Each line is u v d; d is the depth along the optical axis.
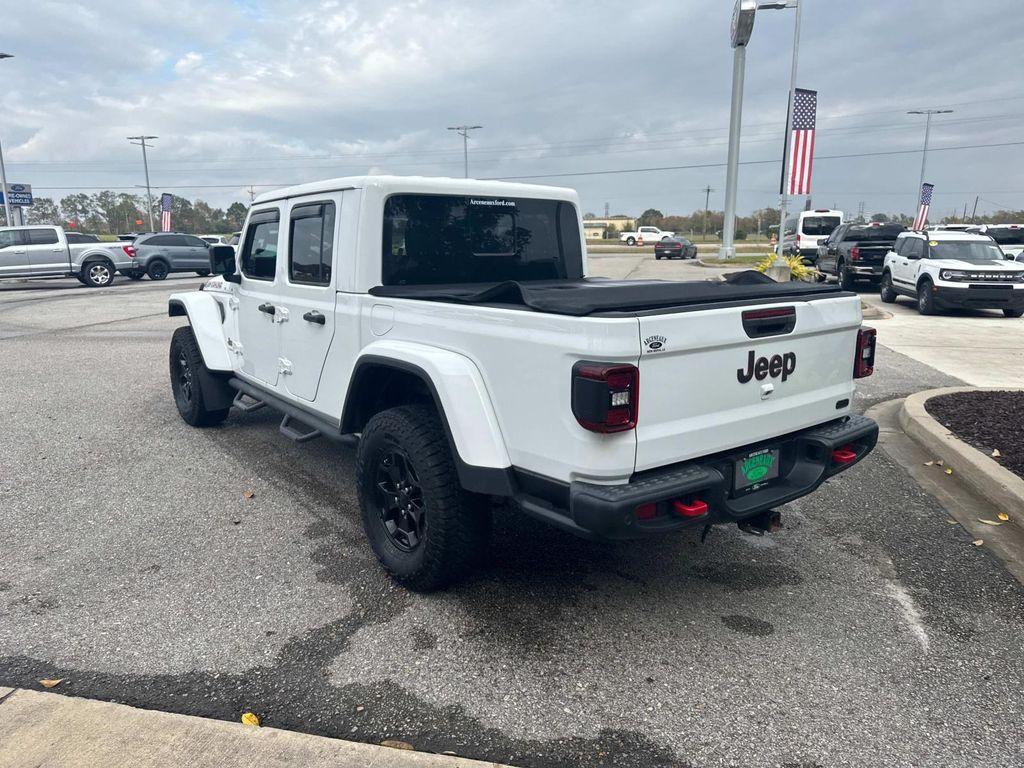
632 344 2.68
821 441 3.51
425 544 3.41
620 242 72.75
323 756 2.45
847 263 19.73
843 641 3.20
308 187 4.30
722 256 34.66
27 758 2.41
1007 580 3.74
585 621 3.36
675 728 2.64
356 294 3.93
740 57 31.64
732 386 3.12
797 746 2.55
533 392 2.92
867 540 4.21
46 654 3.08
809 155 20.44
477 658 3.06
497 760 2.48
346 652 3.11
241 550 4.10
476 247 4.42
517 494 3.08
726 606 3.49
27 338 11.96
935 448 5.56
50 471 5.39
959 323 13.73
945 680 2.92
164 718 2.63
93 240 22.61
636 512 2.77
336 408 4.24
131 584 3.70
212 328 5.92
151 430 6.46
